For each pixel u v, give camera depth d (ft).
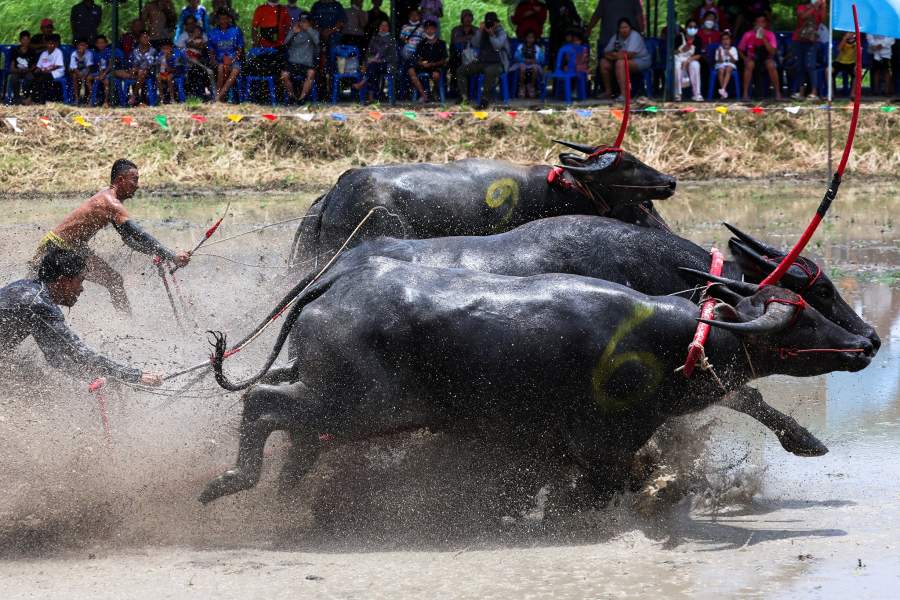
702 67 259.19
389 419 68.64
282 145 233.14
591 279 70.69
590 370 68.59
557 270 80.69
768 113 245.45
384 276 69.51
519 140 234.99
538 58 257.96
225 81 241.35
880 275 137.08
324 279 71.67
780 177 235.61
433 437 74.28
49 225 175.52
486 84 240.94
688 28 256.11
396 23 248.93
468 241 80.89
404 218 98.17
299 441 69.77
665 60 261.65
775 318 67.36
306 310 69.51
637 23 250.37
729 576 62.03
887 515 71.10
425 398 69.00
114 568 64.18
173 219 183.42
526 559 65.57
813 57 252.01
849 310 75.20
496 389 68.49
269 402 68.49
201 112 235.81
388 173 99.19
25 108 232.32
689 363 68.08
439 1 247.91
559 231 81.87
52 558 65.72
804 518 71.20
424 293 68.64
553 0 259.39
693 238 163.43
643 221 103.30
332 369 67.92
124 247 155.33
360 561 65.57
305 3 304.09
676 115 243.19
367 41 247.29
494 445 71.77
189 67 242.58
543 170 101.65
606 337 68.59
